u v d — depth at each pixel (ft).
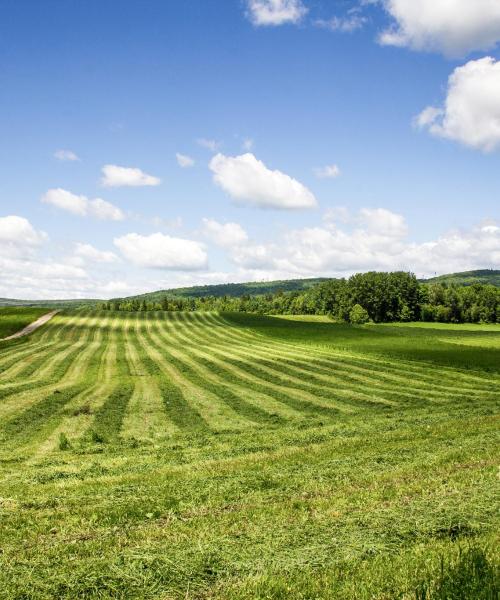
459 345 237.25
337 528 28.04
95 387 115.34
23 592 21.49
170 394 109.81
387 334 300.40
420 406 103.40
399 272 506.89
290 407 100.17
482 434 63.16
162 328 298.15
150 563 23.84
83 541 28.68
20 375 129.39
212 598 20.68
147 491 40.01
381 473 43.37
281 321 357.20
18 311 329.93
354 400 109.29
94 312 349.20
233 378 135.23
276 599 20.11
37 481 46.83
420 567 22.00
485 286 517.96
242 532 28.12
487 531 26.86
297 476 43.42
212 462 53.57
